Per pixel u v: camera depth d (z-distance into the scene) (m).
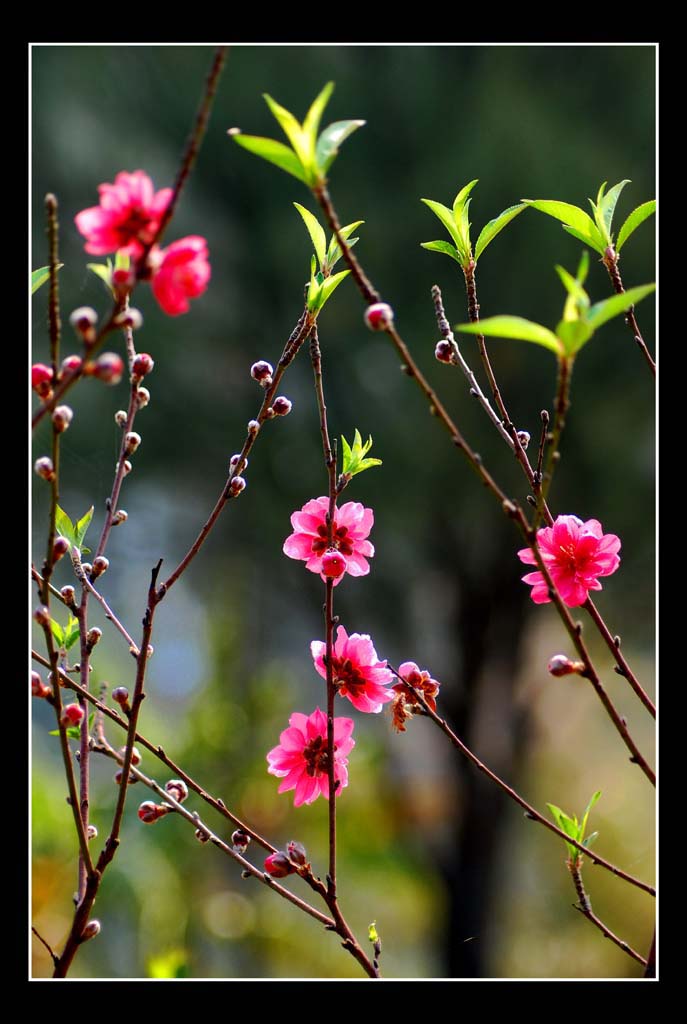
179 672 7.16
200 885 5.27
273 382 1.55
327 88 1.16
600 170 6.65
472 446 6.70
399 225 6.71
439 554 7.25
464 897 7.58
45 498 6.31
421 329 6.74
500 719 7.83
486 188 6.68
